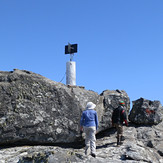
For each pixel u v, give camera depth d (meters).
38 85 12.09
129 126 13.51
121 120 11.46
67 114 12.15
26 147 11.68
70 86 13.34
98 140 12.73
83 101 12.67
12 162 10.15
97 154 10.55
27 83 12.03
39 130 11.72
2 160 10.36
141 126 13.39
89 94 13.15
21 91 11.85
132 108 13.97
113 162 9.37
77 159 9.10
